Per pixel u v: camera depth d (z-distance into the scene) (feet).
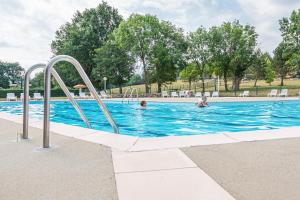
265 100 68.80
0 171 10.91
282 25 132.36
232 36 147.33
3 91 132.26
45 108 14.88
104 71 143.64
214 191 8.68
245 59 148.97
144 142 15.55
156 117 48.26
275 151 13.16
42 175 10.39
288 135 16.76
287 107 60.44
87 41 157.07
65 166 11.50
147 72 144.25
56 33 177.47
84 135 17.98
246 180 9.55
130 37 134.92
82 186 9.25
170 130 35.42
